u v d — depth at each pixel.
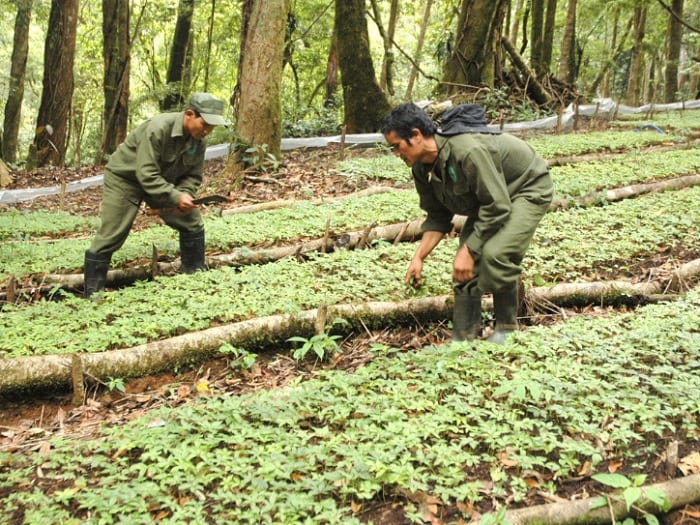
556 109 18.72
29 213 10.09
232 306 5.42
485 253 4.24
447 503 3.11
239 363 4.77
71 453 3.64
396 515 3.09
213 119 5.65
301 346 5.11
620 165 10.58
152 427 3.80
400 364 4.39
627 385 3.92
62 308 5.57
